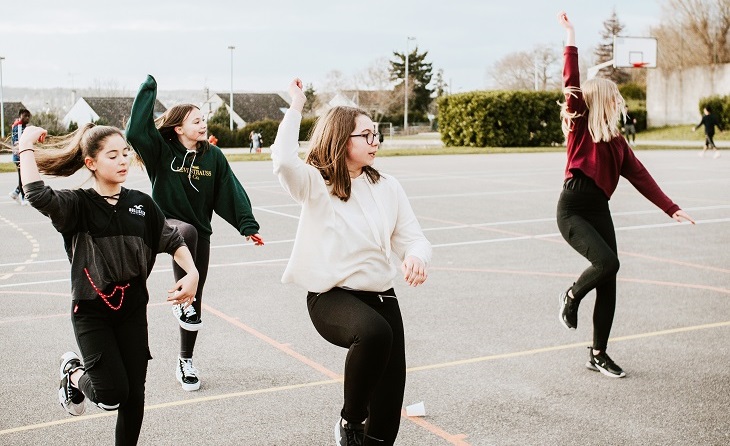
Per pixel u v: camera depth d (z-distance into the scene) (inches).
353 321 136.7
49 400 197.9
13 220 566.9
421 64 3720.5
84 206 144.6
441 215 586.2
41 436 173.9
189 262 155.6
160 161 207.0
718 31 2284.7
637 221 554.6
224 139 2282.2
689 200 677.9
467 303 305.1
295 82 143.2
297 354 238.1
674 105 2316.7
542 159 1349.7
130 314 147.9
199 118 210.1
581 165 216.7
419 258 145.9
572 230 217.8
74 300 144.7
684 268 381.4
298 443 170.9
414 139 2625.5
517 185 839.7
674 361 232.8
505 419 185.3
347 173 145.9
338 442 140.3
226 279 352.2
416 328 267.9
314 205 144.4
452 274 364.2
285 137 139.4
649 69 2358.5
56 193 141.9
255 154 1604.3
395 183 154.4
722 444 170.7
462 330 265.7
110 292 144.6
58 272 371.9
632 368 225.8
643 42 1855.3
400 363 146.3
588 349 238.7
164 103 2728.8
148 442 170.7
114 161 146.0
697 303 307.4
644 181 221.3
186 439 172.6
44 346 246.8
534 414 188.7
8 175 1018.7
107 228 144.9
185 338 207.0
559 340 254.4
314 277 144.2
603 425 181.6
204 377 216.2
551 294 321.7
